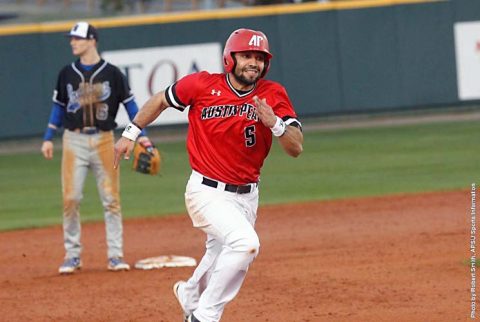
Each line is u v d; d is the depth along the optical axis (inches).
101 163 1077.8
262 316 855.7
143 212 1565.0
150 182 1887.3
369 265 1060.5
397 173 1830.7
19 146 2448.3
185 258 1136.2
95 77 1058.7
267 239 1279.5
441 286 940.6
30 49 2338.8
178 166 2052.2
